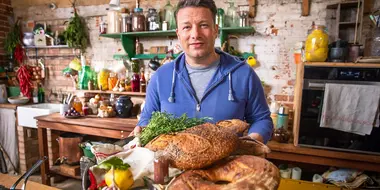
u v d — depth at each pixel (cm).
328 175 197
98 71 288
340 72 171
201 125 77
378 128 167
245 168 62
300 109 185
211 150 66
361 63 167
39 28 313
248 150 75
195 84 116
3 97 317
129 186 68
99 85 275
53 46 311
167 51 264
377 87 163
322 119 177
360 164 175
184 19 99
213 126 75
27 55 336
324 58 180
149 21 248
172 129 82
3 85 318
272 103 225
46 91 333
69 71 302
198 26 99
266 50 232
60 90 325
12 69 337
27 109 287
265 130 109
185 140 70
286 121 214
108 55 294
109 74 279
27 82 322
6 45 330
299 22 218
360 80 167
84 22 300
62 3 307
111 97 272
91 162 80
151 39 272
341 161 179
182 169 69
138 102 273
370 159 170
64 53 316
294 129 204
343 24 197
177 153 68
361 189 181
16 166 306
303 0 208
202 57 108
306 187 190
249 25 234
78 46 296
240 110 115
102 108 258
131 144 82
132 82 262
